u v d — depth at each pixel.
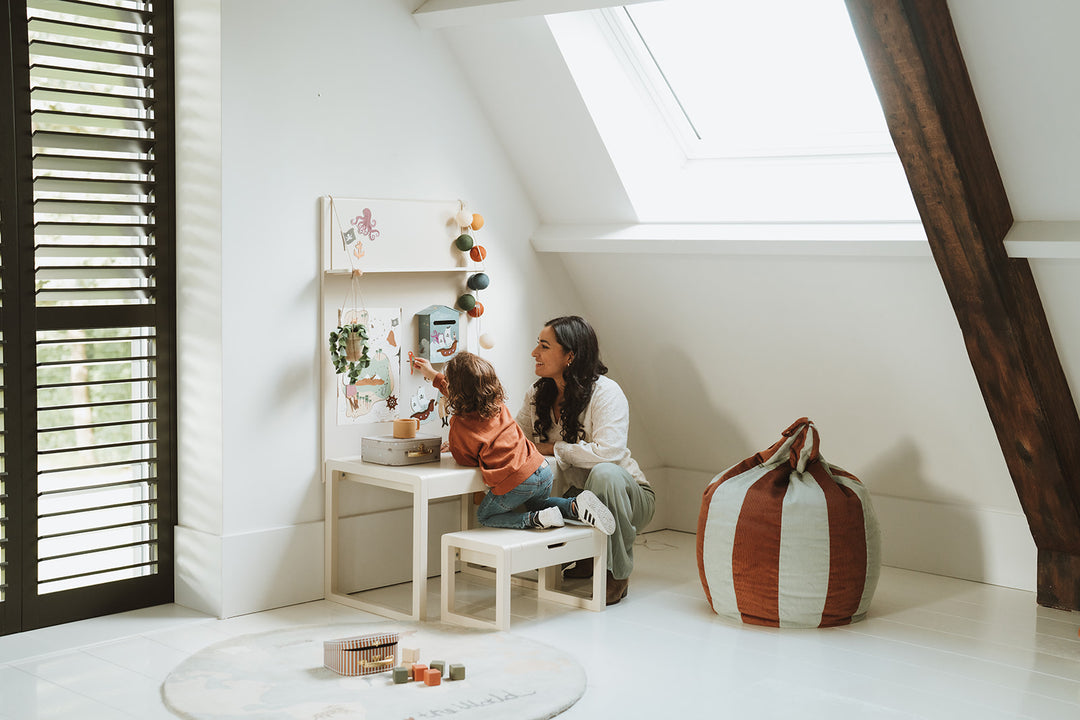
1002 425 3.31
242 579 3.29
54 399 3.77
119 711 2.53
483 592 3.60
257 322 3.29
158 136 3.29
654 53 3.72
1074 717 2.58
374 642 2.78
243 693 2.62
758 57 3.55
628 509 3.47
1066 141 2.76
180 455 3.39
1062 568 3.47
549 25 3.42
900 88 2.70
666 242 3.73
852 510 3.24
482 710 2.52
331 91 3.42
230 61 3.16
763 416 4.14
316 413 3.47
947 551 3.87
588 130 3.67
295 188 3.35
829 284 3.52
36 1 3.03
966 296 3.06
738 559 3.26
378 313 3.59
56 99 3.08
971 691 2.74
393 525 3.70
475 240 3.89
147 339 3.33
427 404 3.76
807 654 3.01
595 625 3.26
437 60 3.73
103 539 3.35
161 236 3.32
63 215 3.15
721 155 3.83
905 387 3.65
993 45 2.69
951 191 2.83
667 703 2.62
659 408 4.45
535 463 3.40
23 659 2.89
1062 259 2.95
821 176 3.54
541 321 4.19
